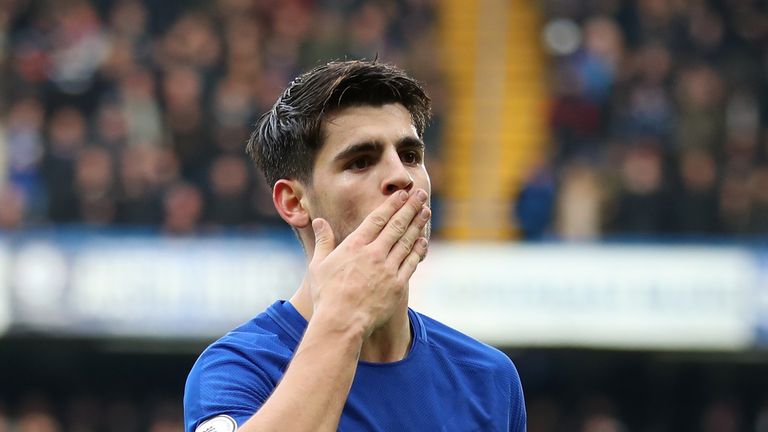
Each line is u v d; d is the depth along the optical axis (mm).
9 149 51344
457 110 62000
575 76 56750
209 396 10492
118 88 54438
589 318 49656
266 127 11297
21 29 57250
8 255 48844
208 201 49938
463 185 58625
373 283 9969
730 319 49594
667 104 55219
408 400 11031
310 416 9469
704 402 56531
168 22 58344
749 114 55438
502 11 65625
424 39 60375
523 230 50938
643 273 49875
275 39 57969
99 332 48750
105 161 50312
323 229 10469
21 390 54844
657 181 50781
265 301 49188
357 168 10680
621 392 56406
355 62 11172
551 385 55969
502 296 49844
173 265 49250
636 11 60219
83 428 53812
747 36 59219
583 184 50812
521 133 61281
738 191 51031
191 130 52750
